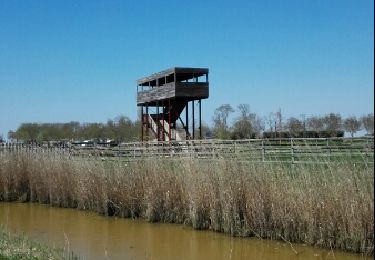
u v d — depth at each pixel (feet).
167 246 41.42
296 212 41.16
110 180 58.03
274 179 43.68
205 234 45.78
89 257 37.29
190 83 123.44
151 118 141.18
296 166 46.39
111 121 210.59
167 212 52.54
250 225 44.50
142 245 41.96
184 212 50.98
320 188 39.68
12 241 38.50
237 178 45.83
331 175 39.91
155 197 53.36
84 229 49.55
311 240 39.81
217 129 159.43
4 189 73.31
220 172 47.14
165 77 129.70
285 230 41.68
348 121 135.23
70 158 67.62
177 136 130.93
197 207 48.26
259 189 43.88
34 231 48.42
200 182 48.49
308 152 53.52
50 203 67.87
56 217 57.26
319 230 39.52
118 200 57.16
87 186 61.46
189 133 130.82
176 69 122.83
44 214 59.77
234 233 44.88
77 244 42.16
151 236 45.62
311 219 39.73
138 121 187.73
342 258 35.91
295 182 41.93
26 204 69.46
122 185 56.85
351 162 39.17
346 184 37.99
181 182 51.85
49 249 37.27
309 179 40.73
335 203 38.34
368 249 36.24
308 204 40.04
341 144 57.52
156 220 53.16
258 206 43.55
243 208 45.19
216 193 47.16
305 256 36.88
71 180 65.16
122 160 61.52
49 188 68.64
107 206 57.67
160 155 66.64
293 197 41.45
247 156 49.78
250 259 36.73
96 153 66.95
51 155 71.61
